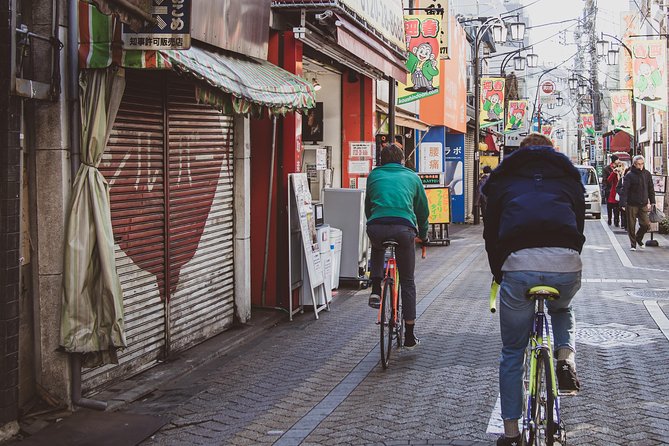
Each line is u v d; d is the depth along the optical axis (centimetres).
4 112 544
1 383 560
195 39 781
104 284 611
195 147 860
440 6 1923
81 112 621
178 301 820
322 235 1116
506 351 490
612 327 923
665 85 2653
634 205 1828
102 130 625
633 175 1822
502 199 489
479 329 926
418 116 2416
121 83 639
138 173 737
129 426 595
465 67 3023
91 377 669
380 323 738
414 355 804
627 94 3522
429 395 657
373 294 751
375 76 1520
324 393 680
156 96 770
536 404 452
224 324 944
